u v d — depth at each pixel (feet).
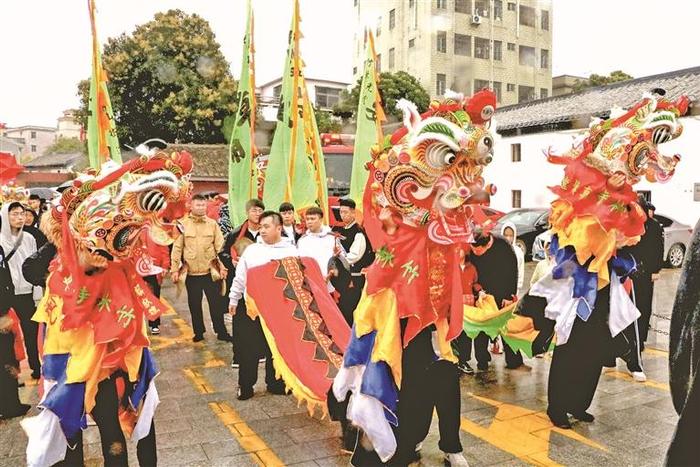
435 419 14.24
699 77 44.37
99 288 10.01
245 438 13.19
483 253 16.28
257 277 14.88
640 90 46.98
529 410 14.76
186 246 21.94
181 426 13.94
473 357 20.16
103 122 16.49
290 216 19.25
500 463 11.80
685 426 4.70
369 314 10.66
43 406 9.60
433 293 10.54
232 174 22.18
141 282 10.68
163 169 10.07
